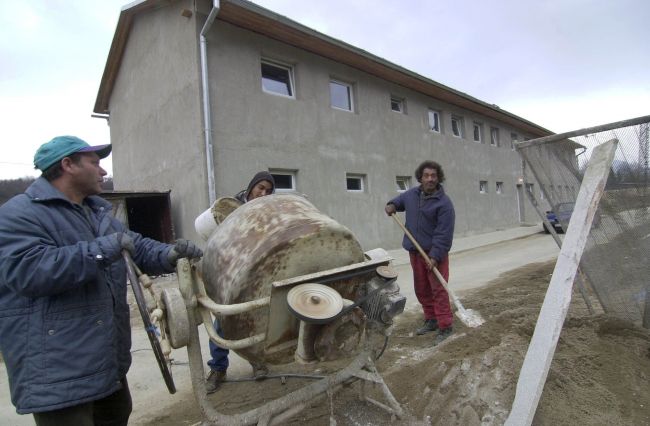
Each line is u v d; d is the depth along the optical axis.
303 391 2.40
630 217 3.52
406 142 13.64
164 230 9.62
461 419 2.55
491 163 19.05
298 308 1.86
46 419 1.77
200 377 2.13
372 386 3.16
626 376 2.82
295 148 9.90
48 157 1.93
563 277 2.42
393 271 2.34
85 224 2.03
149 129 10.71
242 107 8.91
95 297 1.88
